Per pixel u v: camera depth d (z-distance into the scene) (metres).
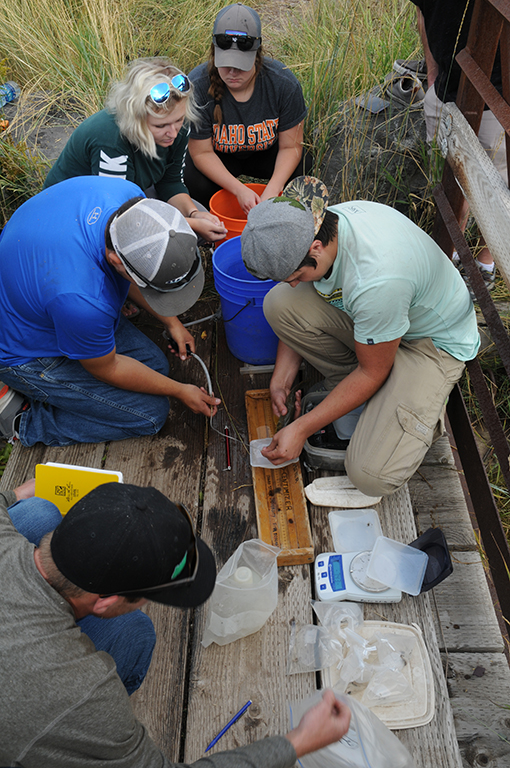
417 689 1.66
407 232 1.86
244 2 4.76
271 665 1.71
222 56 2.55
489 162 2.02
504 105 1.88
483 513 2.00
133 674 1.53
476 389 2.12
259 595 1.68
